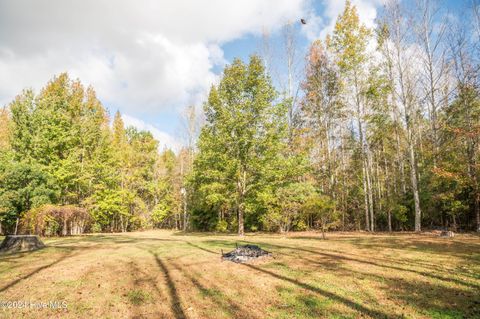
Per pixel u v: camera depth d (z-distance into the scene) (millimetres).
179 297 5293
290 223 23672
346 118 24297
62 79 28016
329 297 5148
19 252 11031
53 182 22484
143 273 7121
